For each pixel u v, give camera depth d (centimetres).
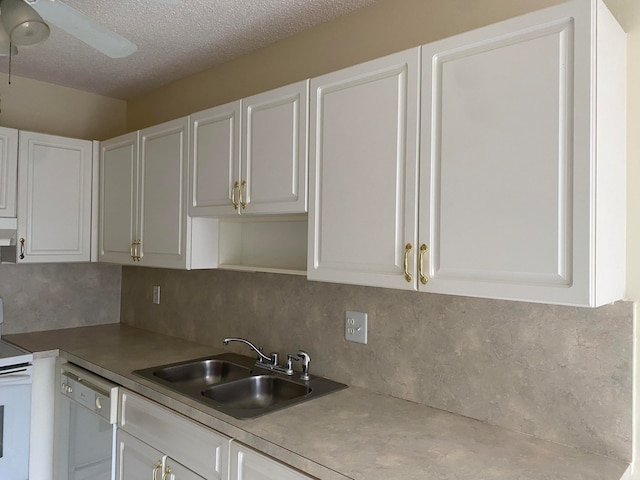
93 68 260
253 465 142
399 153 142
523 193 118
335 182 159
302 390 189
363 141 151
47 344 254
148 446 184
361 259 151
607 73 116
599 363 132
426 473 119
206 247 227
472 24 159
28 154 253
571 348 137
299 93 171
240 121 193
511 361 148
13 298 277
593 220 108
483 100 125
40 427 245
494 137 122
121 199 262
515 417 147
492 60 123
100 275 313
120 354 236
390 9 182
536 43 116
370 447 133
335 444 135
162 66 255
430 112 135
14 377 228
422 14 172
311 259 166
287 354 214
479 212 125
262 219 221
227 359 227
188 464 165
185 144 221
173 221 227
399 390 175
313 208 165
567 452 133
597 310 133
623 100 128
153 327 294
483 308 154
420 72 138
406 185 140
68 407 236
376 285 147
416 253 137
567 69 112
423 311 169
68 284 299
